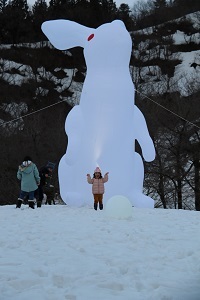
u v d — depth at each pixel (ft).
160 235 24.75
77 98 150.71
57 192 92.53
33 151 102.22
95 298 12.96
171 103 100.89
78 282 14.69
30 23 189.26
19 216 34.24
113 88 45.65
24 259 18.10
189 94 110.32
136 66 167.02
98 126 45.24
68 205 45.88
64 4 199.21
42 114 122.62
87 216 34.53
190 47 180.75
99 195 40.91
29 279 14.80
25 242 21.95
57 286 14.34
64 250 19.95
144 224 29.91
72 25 48.49
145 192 93.40
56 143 102.68
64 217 33.68
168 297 12.99
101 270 16.37
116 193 45.09
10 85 154.40
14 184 96.73
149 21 194.59
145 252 19.92
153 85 146.61
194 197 91.97
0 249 20.25
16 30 185.88
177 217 35.12
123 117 45.65
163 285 14.46
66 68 172.24
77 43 48.80
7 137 105.50
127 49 46.65
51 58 171.42
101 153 45.01
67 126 46.03
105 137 45.09
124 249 20.54
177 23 191.52
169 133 92.17
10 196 96.22
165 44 175.52
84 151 45.50
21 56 172.14
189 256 19.26
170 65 163.22
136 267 16.85
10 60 171.32
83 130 45.83
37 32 186.39
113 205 33.24
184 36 186.09
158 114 94.22
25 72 166.40
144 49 172.86
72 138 45.14
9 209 41.04
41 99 148.25
